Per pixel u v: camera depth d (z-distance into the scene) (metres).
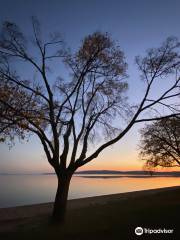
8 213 30.78
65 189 19.59
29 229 17.80
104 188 81.69
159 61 20.89
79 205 36.62
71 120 20.22
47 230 16.22
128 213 19.59
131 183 111.75
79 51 21.19
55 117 20.02
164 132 42.44
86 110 20.80
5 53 19.89
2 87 19.02
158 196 39.22
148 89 20.66
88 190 73.75
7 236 15.34
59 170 19.69
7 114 18.72
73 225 17.17
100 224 16.38
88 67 21.00
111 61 21.09
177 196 36.44
